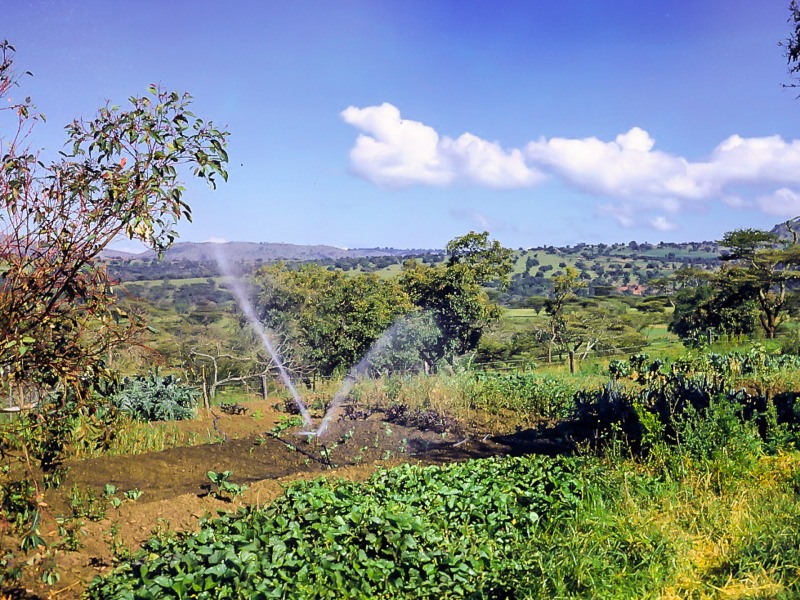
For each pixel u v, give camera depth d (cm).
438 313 3612
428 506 823
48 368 570
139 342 613
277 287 2984
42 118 551
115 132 555
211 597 593
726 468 877
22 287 534
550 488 869
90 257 550
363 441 1300
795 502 784
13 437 643
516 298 8306
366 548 686
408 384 1716
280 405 1670
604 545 696
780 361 2042
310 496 798
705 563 684
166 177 564
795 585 610
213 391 2117
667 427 1069
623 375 2059
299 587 607
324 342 3034
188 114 573
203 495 898
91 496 852
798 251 4719
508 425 1449
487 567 678
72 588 648
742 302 4850
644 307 6262
